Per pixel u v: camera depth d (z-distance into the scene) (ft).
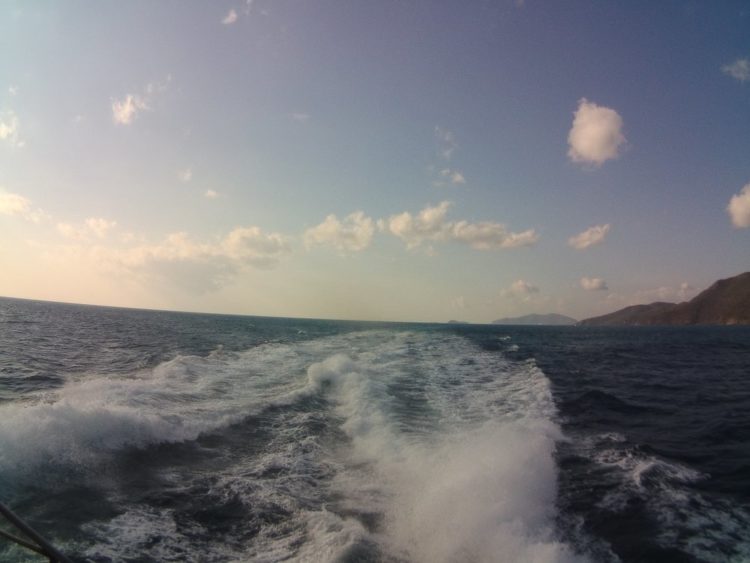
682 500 21.91
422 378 52.54
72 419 24.77
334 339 100.68
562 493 22.77
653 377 62.85
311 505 21.36
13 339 77.61
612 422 36.73
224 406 36.68
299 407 38.73
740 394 50.34
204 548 17.44
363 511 20.98
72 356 62.18
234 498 21.53
